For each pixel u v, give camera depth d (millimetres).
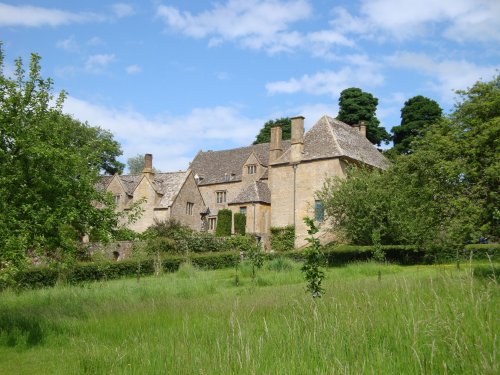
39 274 23047
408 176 25453
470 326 6117
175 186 55656
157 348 7906
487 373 4719
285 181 46406
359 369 5473
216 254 33906
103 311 13219
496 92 21516
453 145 21391
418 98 62844
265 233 50781
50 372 8180
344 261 32219
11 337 10602
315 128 47406
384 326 6984
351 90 69312
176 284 20047
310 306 9328
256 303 12719
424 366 5309
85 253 28359
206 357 6871
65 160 12609
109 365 7527
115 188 55562
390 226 31906
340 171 43219
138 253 31141
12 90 12367
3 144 11984
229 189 60438
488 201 19688
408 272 22344
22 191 11867
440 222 22438
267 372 5957
